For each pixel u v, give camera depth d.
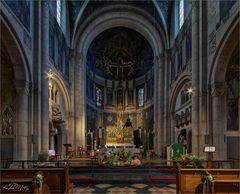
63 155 20.97
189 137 23.44
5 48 14.80
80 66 32.00
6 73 15.91
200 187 9.73
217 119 16.00
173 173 15.23
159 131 30.64
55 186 10.02
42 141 17.27
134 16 32.12
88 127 36.62
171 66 29.33
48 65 18.95
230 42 14.52
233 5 13.40
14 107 15.73
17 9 14.36
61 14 27.03
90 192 11.09
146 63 40.25
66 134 28.12
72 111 30.41
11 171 9.84
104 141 40.44
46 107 17.72
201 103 17.23
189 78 22.09
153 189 11.69
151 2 30.20
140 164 16.22
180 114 26.66
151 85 37.50
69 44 30.50
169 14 29.83
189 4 22.06
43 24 17.97
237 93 15.37
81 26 31.84
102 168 15.56
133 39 41.41
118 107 43.97
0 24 12.76
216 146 15.86
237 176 9.76
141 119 40.81
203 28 17.64
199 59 17.98
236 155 15.20
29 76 16.36
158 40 31.66
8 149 15.55
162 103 30.78
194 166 13.48
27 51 15.91
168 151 19.84
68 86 29.36
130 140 40.66
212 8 16.53
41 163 15.28
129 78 44.38
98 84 41.53
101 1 30.91
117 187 12.12
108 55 43.34
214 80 16.11
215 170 9.77
